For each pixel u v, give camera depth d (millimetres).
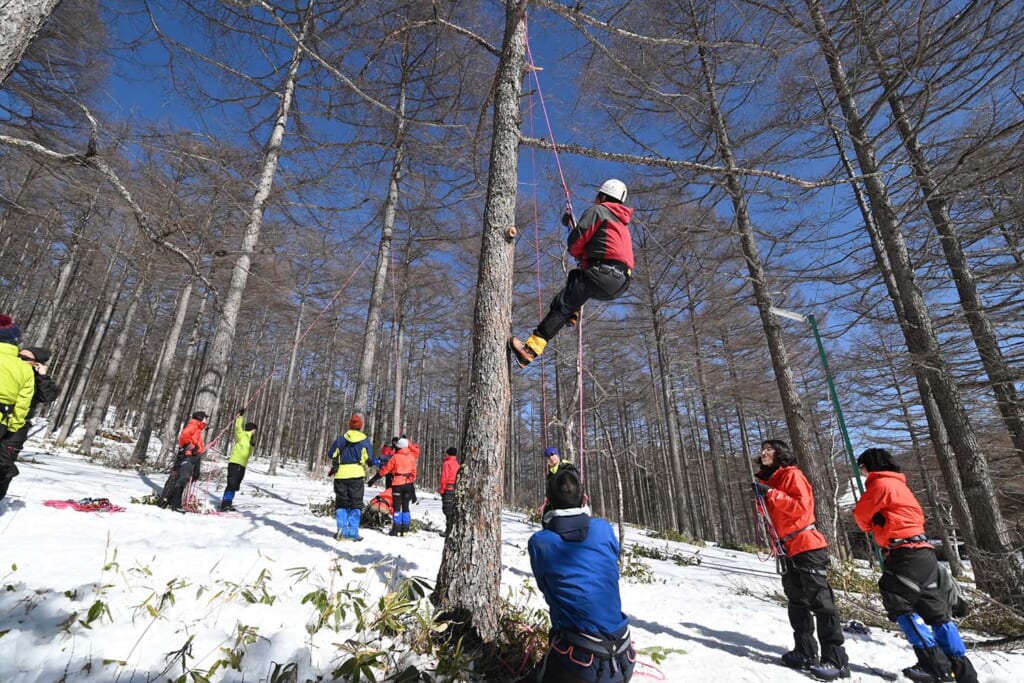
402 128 10383
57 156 3281
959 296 9430
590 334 17594
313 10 7285
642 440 35312
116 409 35312
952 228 9094
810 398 15820
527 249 13391
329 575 3682
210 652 2418
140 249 7762
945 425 7922
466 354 32375
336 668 2418
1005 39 6219
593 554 2133
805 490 3820
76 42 8969
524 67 4234
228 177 9352
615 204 3344
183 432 7012
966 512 8750
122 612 2672
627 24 5070
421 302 22516
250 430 7621
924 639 3479
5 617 2451
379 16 6734
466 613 2814
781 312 8117
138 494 7395
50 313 18734
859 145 8695
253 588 3176
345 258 14000
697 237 10062
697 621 4934
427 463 40938
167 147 8117
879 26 7273
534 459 36906
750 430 30672
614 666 1995
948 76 6734
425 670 2486
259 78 9266
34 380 4223
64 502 5184
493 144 3873
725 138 9617
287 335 29219
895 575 3619
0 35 2824
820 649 3936
